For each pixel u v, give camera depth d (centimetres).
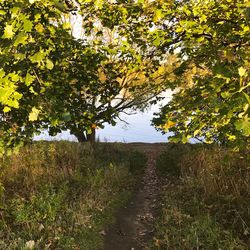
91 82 591
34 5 396
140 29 589
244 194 941
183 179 1240
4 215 849
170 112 469
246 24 505
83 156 1617
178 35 591
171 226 891
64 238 753
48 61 419
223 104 343
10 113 536
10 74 368
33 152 1413
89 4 565
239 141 420
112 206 1080
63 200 988
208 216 873
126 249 848
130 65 598
